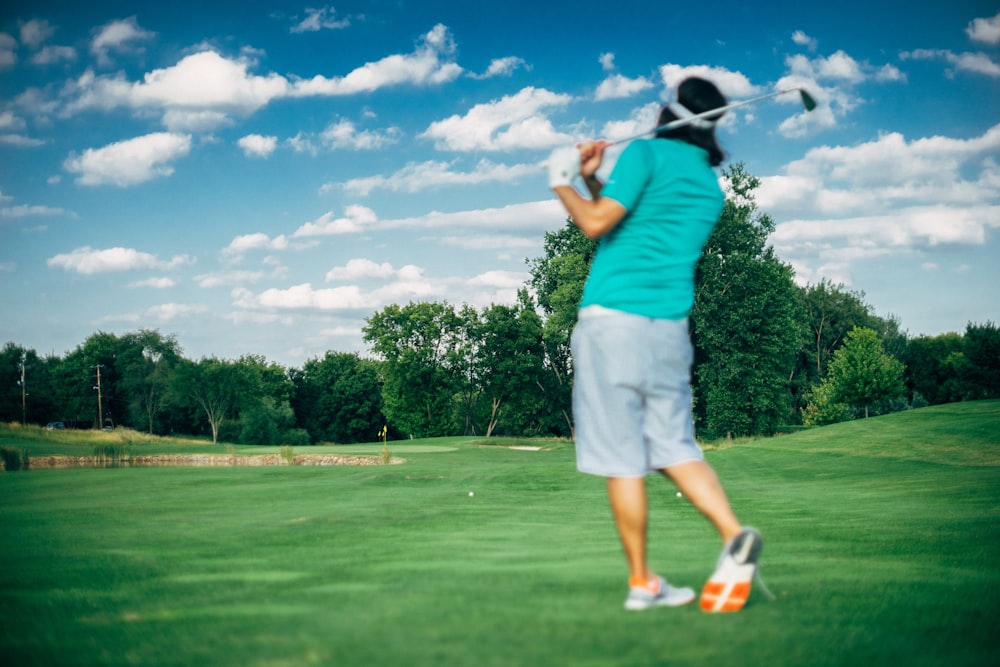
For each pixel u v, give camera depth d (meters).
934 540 5.76
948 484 13.74
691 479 2.89
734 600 2.66
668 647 2.13
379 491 13.52
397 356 68.69
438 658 2.00
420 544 5.54
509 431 71.88
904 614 2.64
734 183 47.97
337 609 2.68
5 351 96.00
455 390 70.62
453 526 7.42
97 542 5.74
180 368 86.25
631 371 2.85
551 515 8.97
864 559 4.64
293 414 95.44
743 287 47.56
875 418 30.81
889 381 54.47
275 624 2.46
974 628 2.45
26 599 3.12
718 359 47.41
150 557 4.70
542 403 66.06
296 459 34.38
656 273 2.90
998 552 4.95
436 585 3.23
